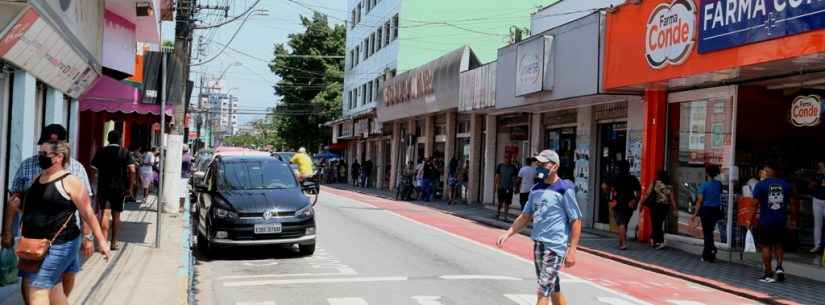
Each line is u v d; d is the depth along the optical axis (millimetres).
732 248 13766
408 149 35938
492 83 23312
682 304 9312
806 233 14031
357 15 51375
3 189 8953
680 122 15758
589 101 18703
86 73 12344
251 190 12633
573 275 11461
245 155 13961
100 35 12828
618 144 18781
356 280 9984
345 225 17812
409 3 39000
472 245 14727
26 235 5629
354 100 51125
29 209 5656
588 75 17047
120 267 9891
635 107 17406
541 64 19031
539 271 6957
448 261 12109
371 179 45875
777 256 11211
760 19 11422
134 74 16109
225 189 12602
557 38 18734
